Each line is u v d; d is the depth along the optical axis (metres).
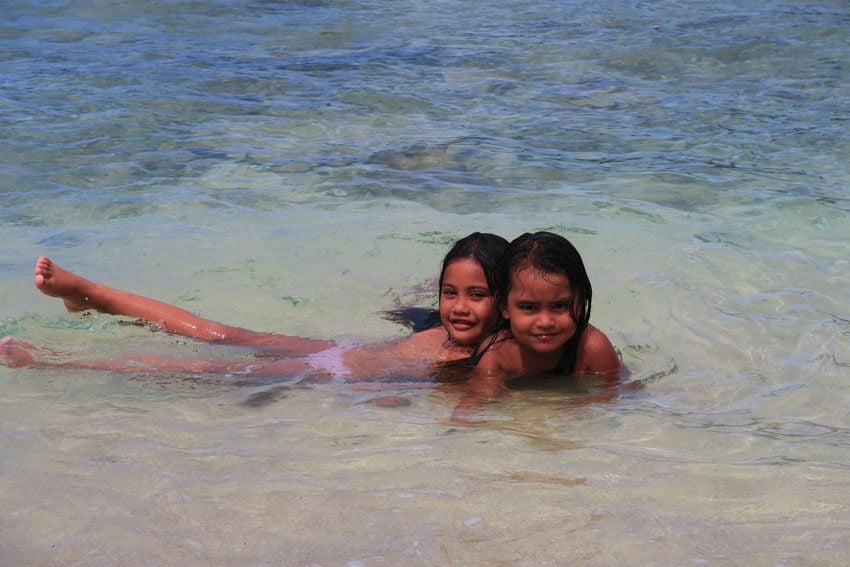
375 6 16.58
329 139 9.58
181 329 5.43
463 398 4.59
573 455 3.79
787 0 16.28
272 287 6.23
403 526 3.18
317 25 15.00
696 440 3.98
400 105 10.80
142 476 3.58
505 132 9.87
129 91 11.09
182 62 12.54
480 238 5.13
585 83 11.76
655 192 8.06
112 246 6.85
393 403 4.47
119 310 5.53
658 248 6.77
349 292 6.16
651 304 5.83
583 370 4.89
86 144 9.23
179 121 10.05
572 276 4.71
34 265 6.45
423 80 11.88
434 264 6.59
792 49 13.12
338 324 5.73
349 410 4.37
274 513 3.27
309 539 3.10
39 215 7.48
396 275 6.43
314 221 7.39
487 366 4.95
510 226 7.27
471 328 5.07
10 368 4.84
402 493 3.43
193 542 3.08
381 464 3.69
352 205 7.78
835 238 7.00
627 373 4.90
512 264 4.74
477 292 5.03
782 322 5.54
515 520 3.22
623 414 4.31
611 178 8.45
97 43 13.59
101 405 4.40
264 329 5.67
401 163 8.87
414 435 4.03
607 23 14.95
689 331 5.45
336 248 6.86
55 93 10.94
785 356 5.07
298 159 8.95
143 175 8.45
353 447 3.88
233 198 7.93
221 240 6.98
